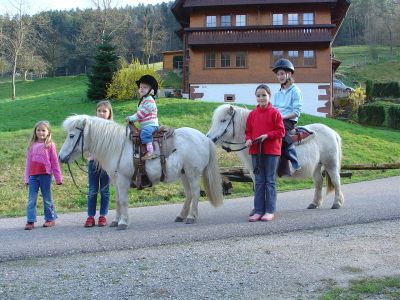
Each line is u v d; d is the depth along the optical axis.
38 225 9.32
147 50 74.62
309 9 37.25
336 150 9.83
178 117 25.00
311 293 5.25
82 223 9.38
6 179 14.94
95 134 8.23
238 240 7.51
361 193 12.40
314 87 36.25
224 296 5.24
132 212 10.57
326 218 8.75
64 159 8.16
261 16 37.66
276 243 7.27
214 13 38.16
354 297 5.08
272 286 5.50
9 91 55.84
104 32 64.31
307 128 9.61
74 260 6.67
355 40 125.94
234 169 14.93
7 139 19.34
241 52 37.16
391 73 77.88
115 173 8.32
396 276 5.70
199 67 37.44
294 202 11.23
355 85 68.94
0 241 7.72
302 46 36.41
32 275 6.06
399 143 26.02
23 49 59.44
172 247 7.19
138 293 5.39
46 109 32.25
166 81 51.56
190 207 9.10
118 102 31.67
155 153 8.28
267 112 8.67
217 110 9.14
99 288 5.57
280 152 8.80
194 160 8.65
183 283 5.66
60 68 98.88
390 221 8.60
